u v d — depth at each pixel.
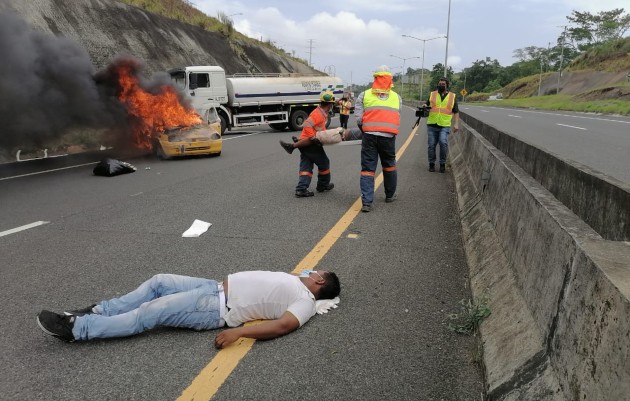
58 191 8.48
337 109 24.55
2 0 16.53
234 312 3.29
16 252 5.11
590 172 3.87
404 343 3.20
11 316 3.61
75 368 2.93
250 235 5.60
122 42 25.67
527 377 2.35
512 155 7.12
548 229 2.76
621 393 1.56
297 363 2.98
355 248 5.12
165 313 3.21
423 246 5.20
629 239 2.97
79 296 3.96
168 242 5.37
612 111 33.78
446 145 9.97
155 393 2.69
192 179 9.55
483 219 5.01
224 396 2.67
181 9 38.66
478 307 3.31
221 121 20.33
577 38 107.00
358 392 2.70
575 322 2.05
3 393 2.69
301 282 3.49
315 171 10.33
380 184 8.71
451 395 2.66
